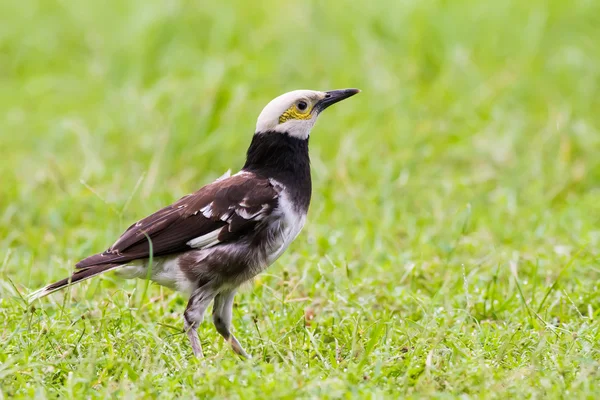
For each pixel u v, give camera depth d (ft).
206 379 28.02
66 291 36.01
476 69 60.39
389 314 34.24
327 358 30.55
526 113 57.41
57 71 69.00
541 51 63.21
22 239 44.27
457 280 36.83
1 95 65.57
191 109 54.13
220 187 32.99
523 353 30.83
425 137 53.42
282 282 36.45
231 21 65.31
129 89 60.54
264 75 59.77
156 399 27.40
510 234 43.47
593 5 65.16
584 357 29.53
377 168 50.80
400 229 44.37
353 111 56.39
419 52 63.10
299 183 33.91
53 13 72.95
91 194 47.67
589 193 49.62
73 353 31.07
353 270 39.40
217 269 32.40
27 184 50.06
